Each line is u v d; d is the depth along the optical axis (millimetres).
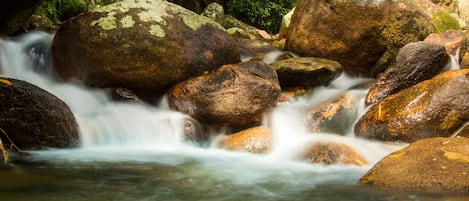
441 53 7031
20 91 5699
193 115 6629
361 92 7457
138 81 7102
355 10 8250
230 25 13242
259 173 5047
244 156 5953
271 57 8555
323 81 7566
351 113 6977
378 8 8250
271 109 6562
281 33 11656
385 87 7000
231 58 7582
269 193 4273
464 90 5977
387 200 3932
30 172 4738
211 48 7367
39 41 8047
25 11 8289
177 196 4094
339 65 7762
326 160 5426
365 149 5812
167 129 6605
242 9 14789
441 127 5926
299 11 8906
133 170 5020
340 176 4898
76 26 7152
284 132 6438
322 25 8438
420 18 8516
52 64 7617
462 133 5762
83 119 6527
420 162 4367
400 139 6082
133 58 6941
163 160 5602
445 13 10141
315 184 4582
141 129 6688
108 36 6934
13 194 3980
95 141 6344
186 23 7305
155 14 7191
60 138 5875
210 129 6648
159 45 6977
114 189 4242
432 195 3986
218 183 4594
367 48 8352
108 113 6781
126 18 7074
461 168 4195
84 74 7188
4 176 4543
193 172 5027
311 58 7824
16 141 5652
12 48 7922
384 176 4371
